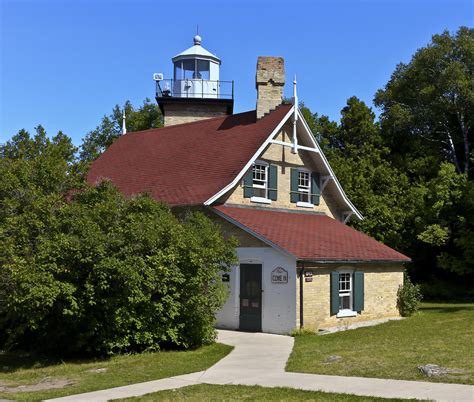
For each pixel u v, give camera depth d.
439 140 44.56
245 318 19.94
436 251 34.62
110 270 13.50
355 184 35.03
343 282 20.84
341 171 35.50
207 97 35.22
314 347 15.33
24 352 16.28
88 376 12.40
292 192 24.89
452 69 40.47
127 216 14.76
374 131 45.53
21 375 13.05
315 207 26.02
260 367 12.70
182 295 15.55
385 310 22.50
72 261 13.45
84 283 13.81
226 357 14.22
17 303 13.41
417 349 13.87
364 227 33.12
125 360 14.12
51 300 12.79
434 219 32.50
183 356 14.50
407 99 45.06
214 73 35.84
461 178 32.22
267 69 25.73
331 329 19.53
